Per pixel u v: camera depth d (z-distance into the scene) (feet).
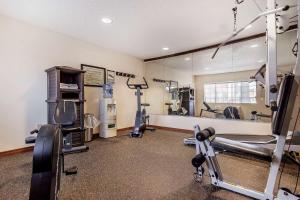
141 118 15.21
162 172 7.48
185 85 16.53
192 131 15.65
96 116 14.57
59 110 8.79
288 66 10.98
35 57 10.81
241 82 13.24
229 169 7.80
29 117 10.50
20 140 10.12
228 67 13.91
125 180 6.75
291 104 4.85
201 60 15.51
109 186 6.29
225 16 9.54
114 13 9.26
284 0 7.81
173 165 8.25
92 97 14.34
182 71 16.78
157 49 15.76
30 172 7.43
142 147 11.22
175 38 12.92
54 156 3.21
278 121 4.86
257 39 12.29
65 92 10.70
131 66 18.04
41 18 9.84
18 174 7.23
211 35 12.32
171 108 17.53
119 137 14.07
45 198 2.93
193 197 5.61
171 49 15.70
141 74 19.31
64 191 5.93
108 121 13.93
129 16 9.59
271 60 4.83
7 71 9.68
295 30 10.68
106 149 10.78
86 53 13.80
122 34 12.19
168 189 6.09
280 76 6.04
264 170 7.70
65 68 10.14
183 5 8.45
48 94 10.71
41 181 2.96
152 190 6.03
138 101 15.37
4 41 9.56
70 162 8.59
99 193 5.82
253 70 12.60
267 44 4.91
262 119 12.25
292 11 8.20
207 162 6.31
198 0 8.04
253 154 5.39
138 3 8.29
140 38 12.98
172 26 10.83
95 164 8.35
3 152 9.48
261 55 12.21
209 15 9.45
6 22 9.61
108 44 14.38
